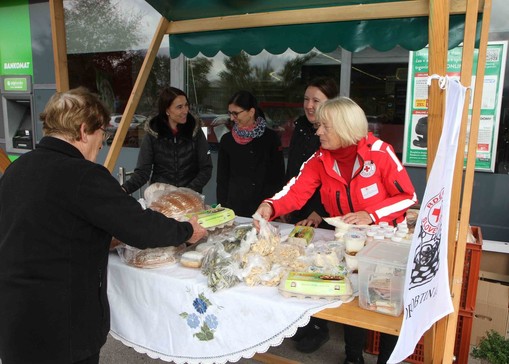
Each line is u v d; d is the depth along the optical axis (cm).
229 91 464
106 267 154
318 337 281
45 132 147
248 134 310
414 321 124
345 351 256
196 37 289
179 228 162
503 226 359
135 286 180
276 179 319
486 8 162
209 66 467
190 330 168
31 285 135
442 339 151
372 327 136
